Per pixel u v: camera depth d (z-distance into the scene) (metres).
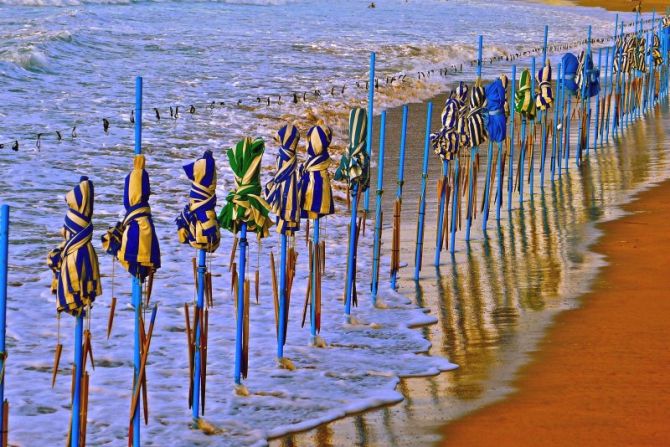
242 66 30.05
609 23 56.75
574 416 7.43
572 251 12.39
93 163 16.44
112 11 44.31
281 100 24.45
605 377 8.23
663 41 28.31
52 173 15.55
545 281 11.15
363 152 9.55
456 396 7.90
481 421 7.39
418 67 33.41
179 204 14.36
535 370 8.44
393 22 49.59
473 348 9.05
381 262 12.04
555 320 9.78
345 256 12.30
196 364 7.25
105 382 8.00
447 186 12.09
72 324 9.41
